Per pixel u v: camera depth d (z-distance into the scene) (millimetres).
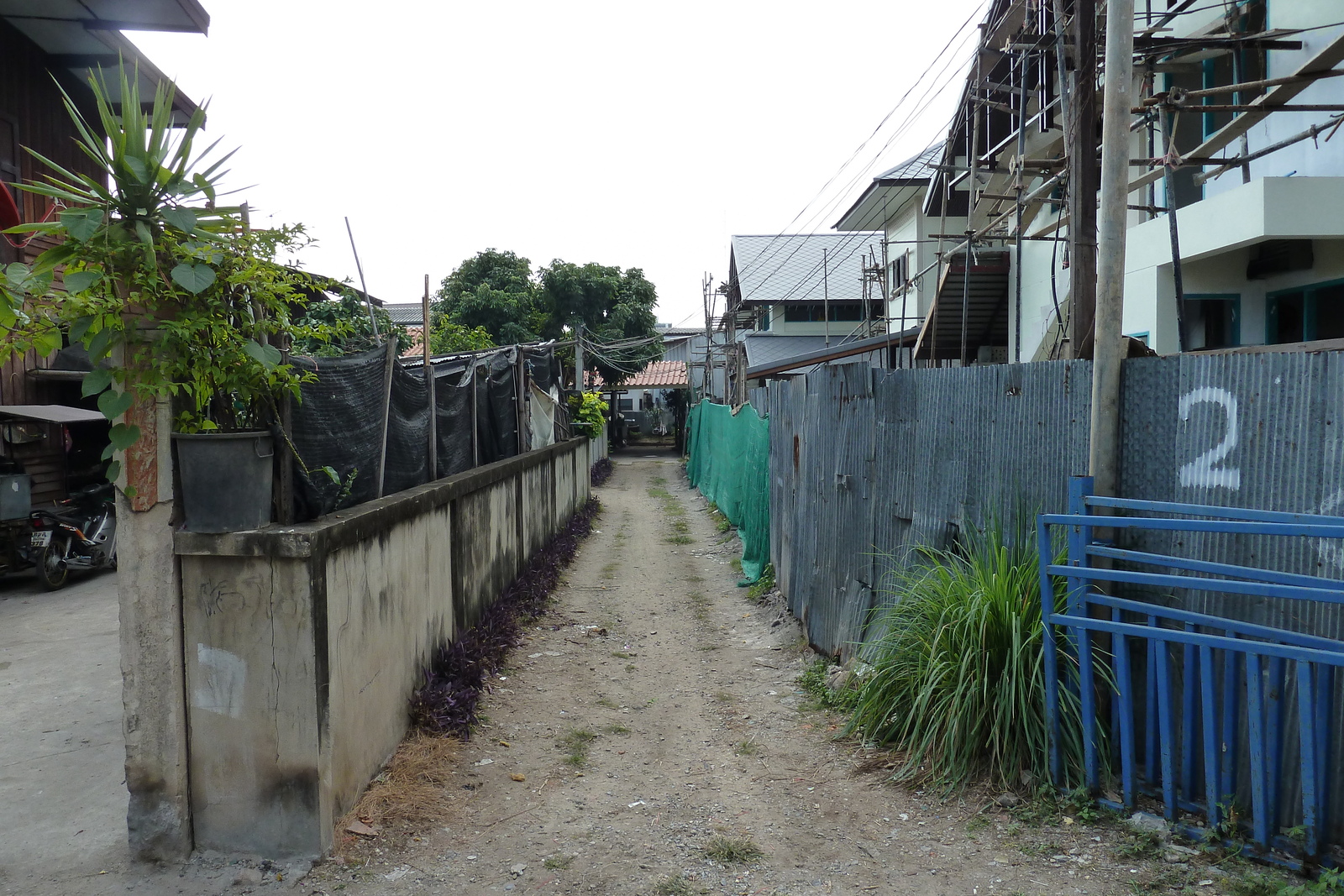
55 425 11156
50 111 10289
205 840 3396
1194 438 3246
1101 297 3531
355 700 3771
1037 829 3332
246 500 3309
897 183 16375
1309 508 2848
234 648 3332
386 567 4242
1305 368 2865
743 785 4031
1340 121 6148
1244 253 8242
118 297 3115
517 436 9531
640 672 5965
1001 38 8375
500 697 5301
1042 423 3957
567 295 28859
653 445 39156
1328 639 2693
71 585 9086
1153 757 3307
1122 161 3508
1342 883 2607
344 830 3525
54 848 3504
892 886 3072
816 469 6254
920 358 14508
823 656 5859
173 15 9297
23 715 5105
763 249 27359
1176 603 3299
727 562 10422
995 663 3742
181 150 3115
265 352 3277
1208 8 7172
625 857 3377
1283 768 2936
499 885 3174
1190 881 2873
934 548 4582
